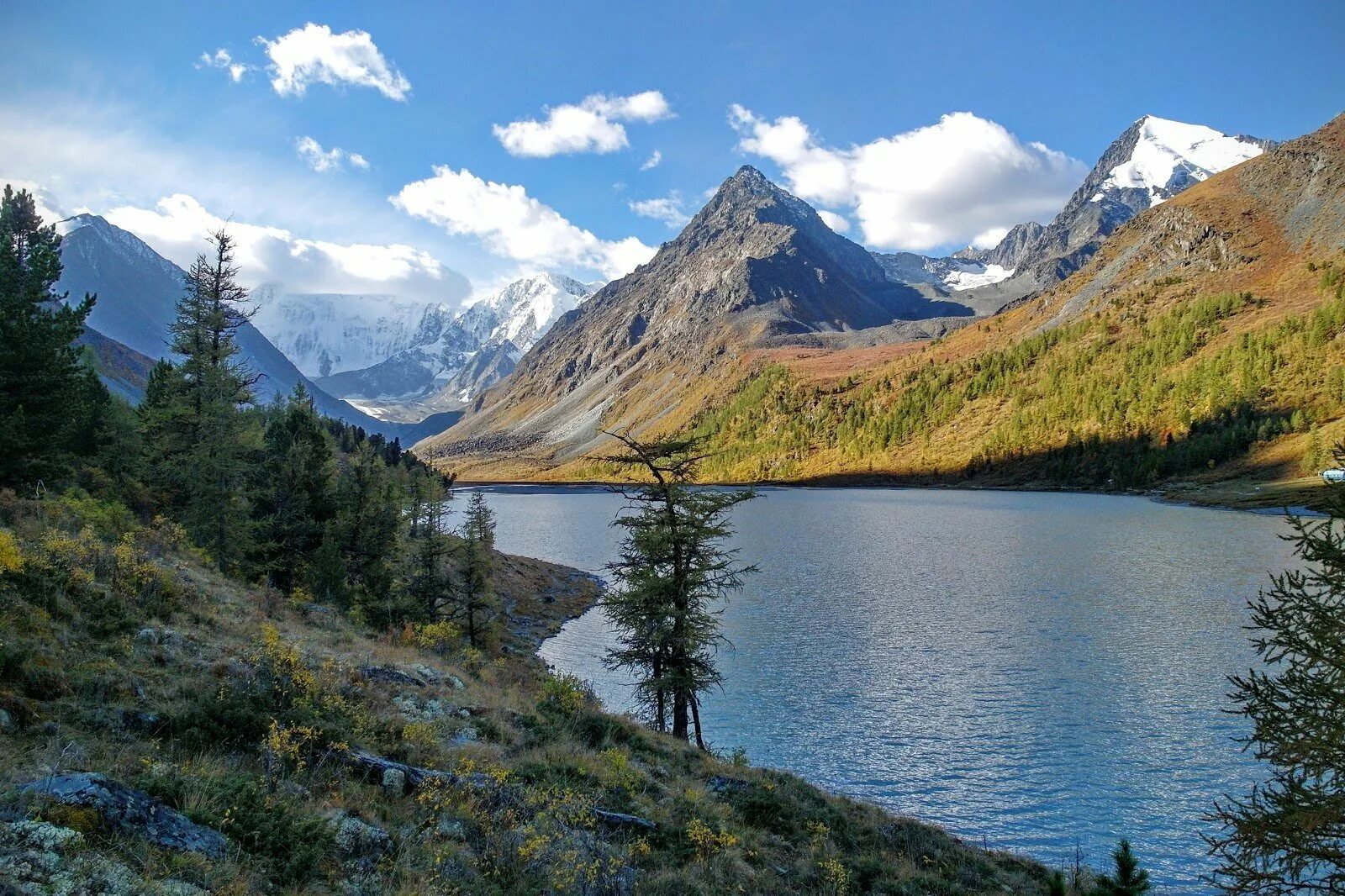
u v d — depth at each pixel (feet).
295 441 138.41
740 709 116.06
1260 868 64.28
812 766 96.07
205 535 107.14
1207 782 89.35
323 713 45.83
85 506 84.84
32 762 29.32
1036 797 86.74
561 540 354.74
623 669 143.23
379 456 144.05
